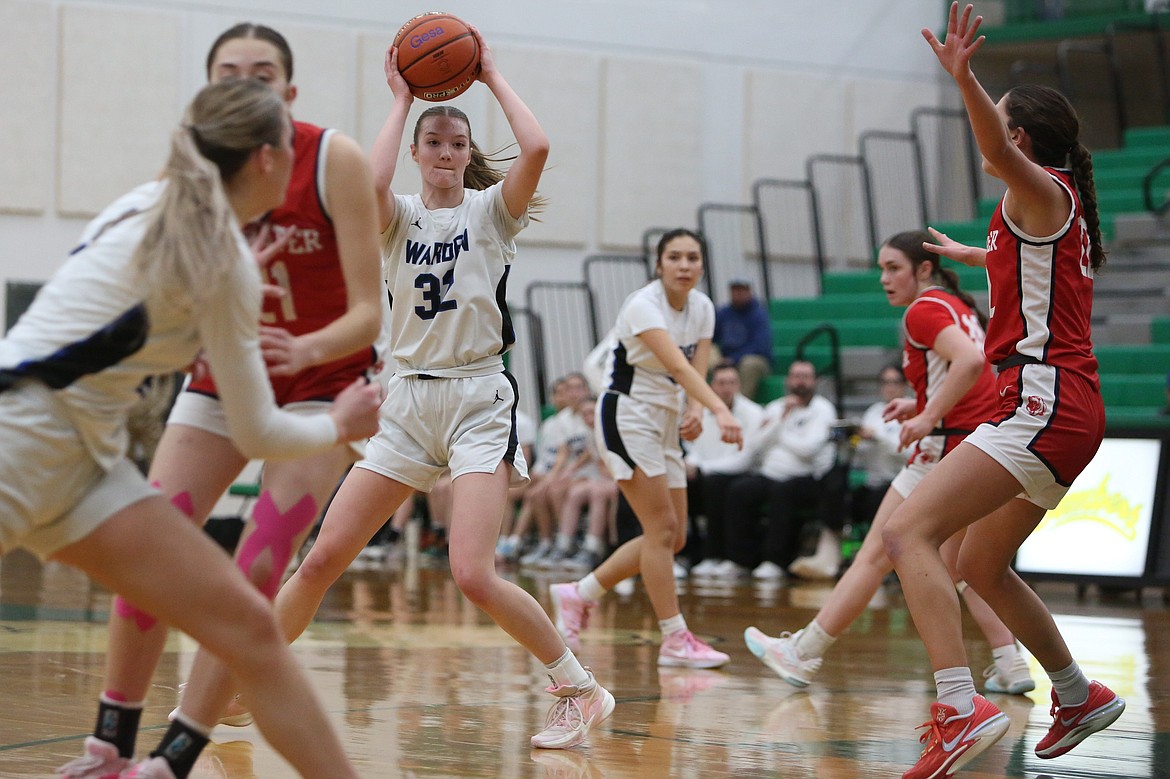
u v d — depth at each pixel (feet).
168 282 14.96
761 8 106.42
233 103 16.06
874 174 107.96
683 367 35.19
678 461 38.06
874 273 96.94
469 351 24.86
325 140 19.06
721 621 48.96
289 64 19.58
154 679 30.99
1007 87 107.86
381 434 25.18
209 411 19.45
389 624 44.98
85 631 40.01
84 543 15.48
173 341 15.55
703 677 35.09
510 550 82.43
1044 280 23.63
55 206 90.63
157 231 15.07
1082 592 63.21
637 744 25.36
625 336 37.06
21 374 14.85
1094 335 79.77
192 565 15.67
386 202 24.66
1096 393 23.88
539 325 95.81
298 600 24.57
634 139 103.40
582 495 79.41
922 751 23.72
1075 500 61.00
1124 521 59.98
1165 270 81.61
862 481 74.84
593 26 102.42
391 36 96.99
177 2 92.89
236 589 15.88
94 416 15.21
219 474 19.57
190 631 15.87
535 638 24.64
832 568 70.59
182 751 17.69
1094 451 23.72
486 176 27.35
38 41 89.86
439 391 24.86
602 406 37.42
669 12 104.47
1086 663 38.47
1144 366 75.05
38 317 15.34
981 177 108.06
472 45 25.12
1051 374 23.40
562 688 24.93
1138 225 82.89
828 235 107.04
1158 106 109.50
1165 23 100.07
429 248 24.94
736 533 73.10
